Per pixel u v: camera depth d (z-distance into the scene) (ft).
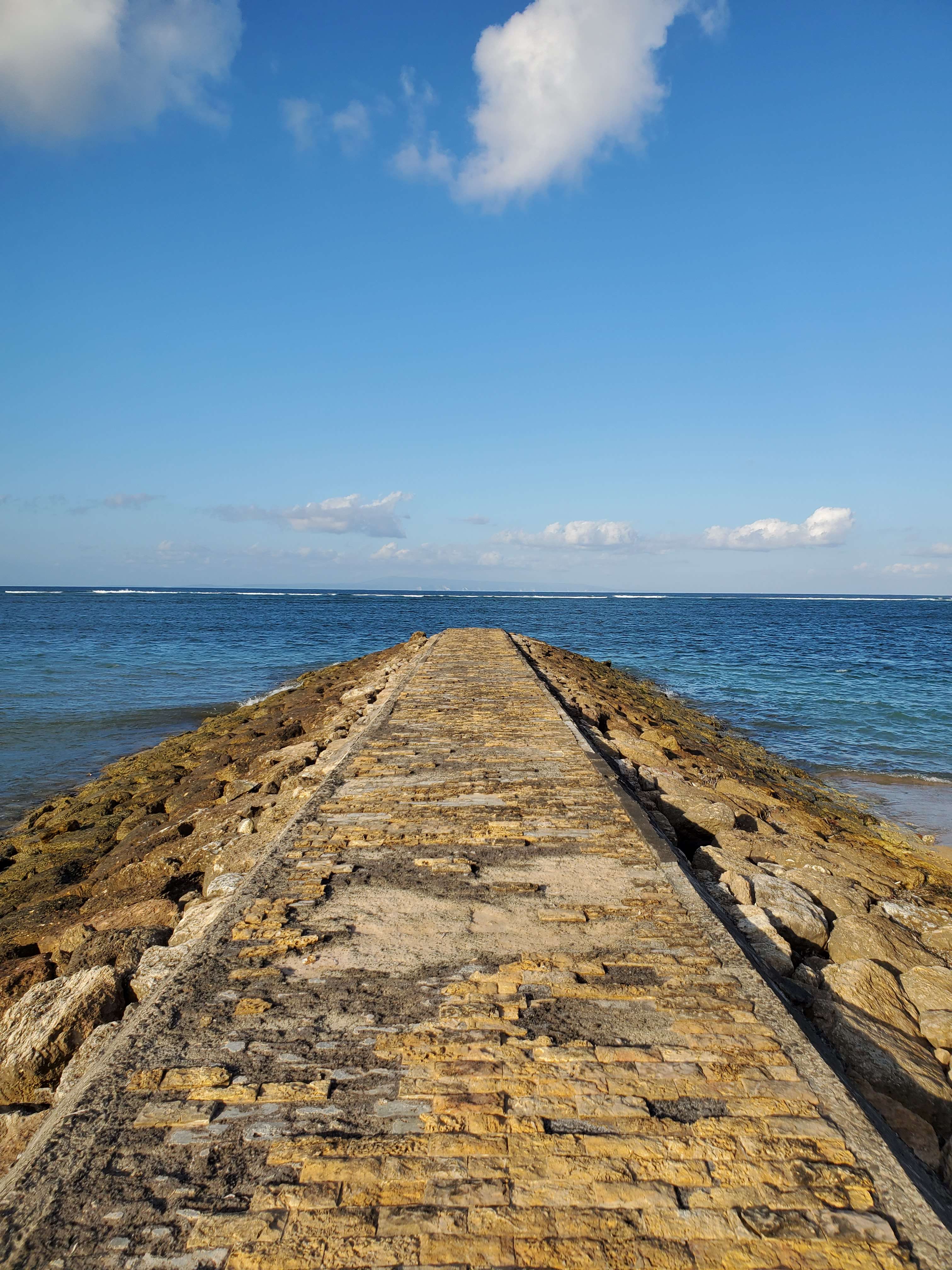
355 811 18.45
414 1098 8.54
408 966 11.43
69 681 75.51
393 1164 7.61
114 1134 8.03
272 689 73.87
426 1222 6.96
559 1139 7.92
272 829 20.63
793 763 44.78
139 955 14.02
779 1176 7.48
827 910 17.13
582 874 14.78
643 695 65.72
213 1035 9.73
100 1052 10.02
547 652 73.31
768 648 122.62
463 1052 9.35
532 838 16.62
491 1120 8.18
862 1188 7.36
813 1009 12.01
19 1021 11.86
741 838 21.45
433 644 64.90
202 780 33.27
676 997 10.59
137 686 73.61
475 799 19.39
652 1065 9.12
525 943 12.10
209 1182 7.39
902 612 301.43
